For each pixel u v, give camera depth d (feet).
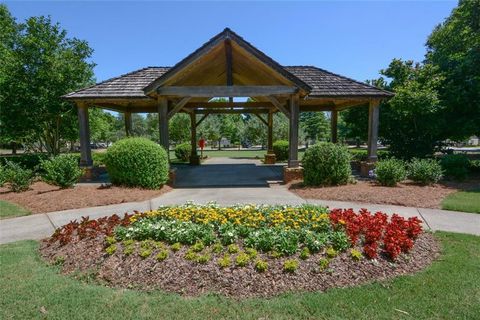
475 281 10.71
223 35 28.30
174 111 31.76
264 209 16.94
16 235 16.79
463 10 42.60
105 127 79.71
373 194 24.47
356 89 36.29
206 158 69.41
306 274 10.96
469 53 38.96
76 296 10.14
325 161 28.02
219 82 43.04
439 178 28.96
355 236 12.80
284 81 31.01
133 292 10.41
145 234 13.70
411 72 40.78
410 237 14.20
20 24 46.26
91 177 35.55
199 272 11.13
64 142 58.23
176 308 9.43
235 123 126.72
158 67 42.22
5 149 114.93
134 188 28.19
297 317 8.95
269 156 57.36
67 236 14.38
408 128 41.55
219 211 16.58
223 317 8.98
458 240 14.84
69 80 45.75
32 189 28.94
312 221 14.74
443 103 38.01
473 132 39.45
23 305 9.64
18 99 42.93
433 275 11.18
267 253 12.11
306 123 150.51
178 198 25.79
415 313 9.03
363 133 47.52
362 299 9.73
